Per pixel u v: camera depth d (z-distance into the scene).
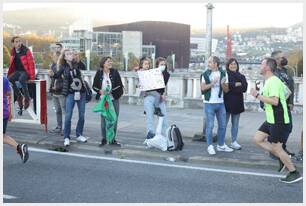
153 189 6.70
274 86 7.05
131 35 99.81
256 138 7.45
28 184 6.86
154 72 9.53
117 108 9.48
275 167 8.00
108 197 6.30
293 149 9.24
